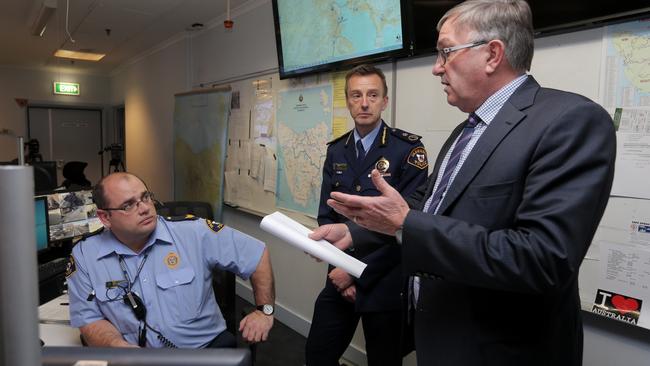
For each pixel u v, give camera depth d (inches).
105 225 55.0
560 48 62.1
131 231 54.2
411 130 86.0
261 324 57.7
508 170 33.4
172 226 60.2
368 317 68.1
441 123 80.0
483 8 35.8
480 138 36.0
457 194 35.9
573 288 35.6
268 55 127.5
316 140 108.4
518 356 33.9
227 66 151.1
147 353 19.1
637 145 54.2
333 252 41.1
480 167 35.0
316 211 109.3
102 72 293.9
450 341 36.2
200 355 19.1
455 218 35.8
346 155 74.3
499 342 34.3
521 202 32.4
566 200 29.4
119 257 56.1
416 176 66.8
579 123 31.2
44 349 19.1
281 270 128.3
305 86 111.8
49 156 291.0
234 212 151.6
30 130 284.2
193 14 151.3
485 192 34.4
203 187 159.3
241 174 143.6
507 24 35.2
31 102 279.0
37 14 145.7
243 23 140.0
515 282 29.5
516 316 34.1
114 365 18.5
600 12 54.8
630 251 55.3
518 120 34.4
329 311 73.0
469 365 35.1
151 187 224.2
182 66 182.4
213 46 160.9
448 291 36.9
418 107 84.2
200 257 59.7
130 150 257.6
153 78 214.8
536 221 29.8
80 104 294.4
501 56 35.6
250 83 137.1
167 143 202.1
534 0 60.9
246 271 62.9
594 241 58.8
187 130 169.9
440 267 32.1
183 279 57.1
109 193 53.5
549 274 28.8
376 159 69.7
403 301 46.3
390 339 67.0
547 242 28.9
